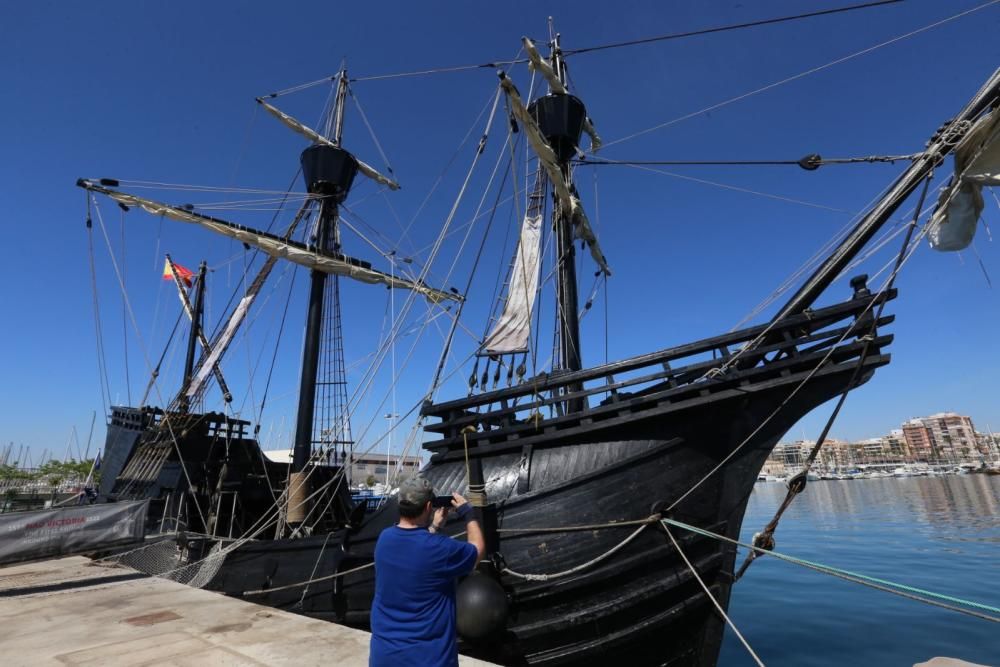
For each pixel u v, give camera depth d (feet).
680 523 21.11
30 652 17.24
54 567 37.81
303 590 26.76
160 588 28.35
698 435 22.35
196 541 34.71
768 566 69.15
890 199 19.74
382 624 9.61
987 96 17.94
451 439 26.05
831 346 21.09
